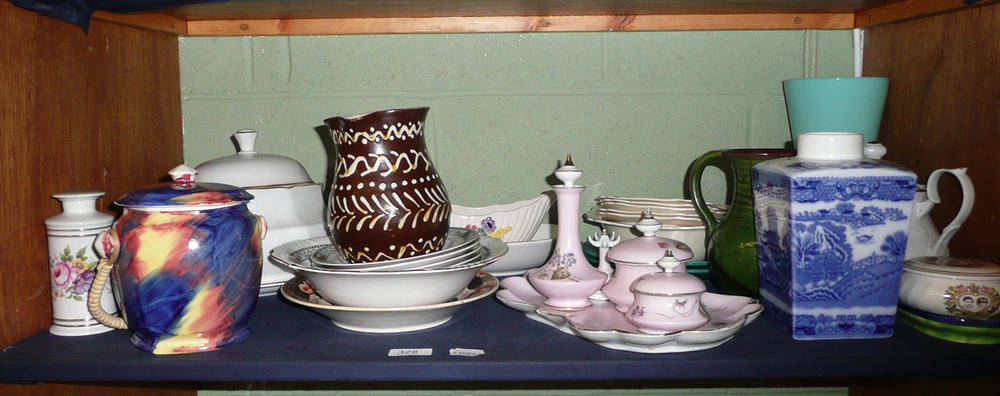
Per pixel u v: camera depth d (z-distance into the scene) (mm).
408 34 1079
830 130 977
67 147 819
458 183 1112
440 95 1094
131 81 945
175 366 695
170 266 687
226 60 1081
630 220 968
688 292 700
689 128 1102
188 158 1099
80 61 836
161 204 687
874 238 727
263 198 865
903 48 979
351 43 1079
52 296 787
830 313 739
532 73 1091
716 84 1095
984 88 810
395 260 722
